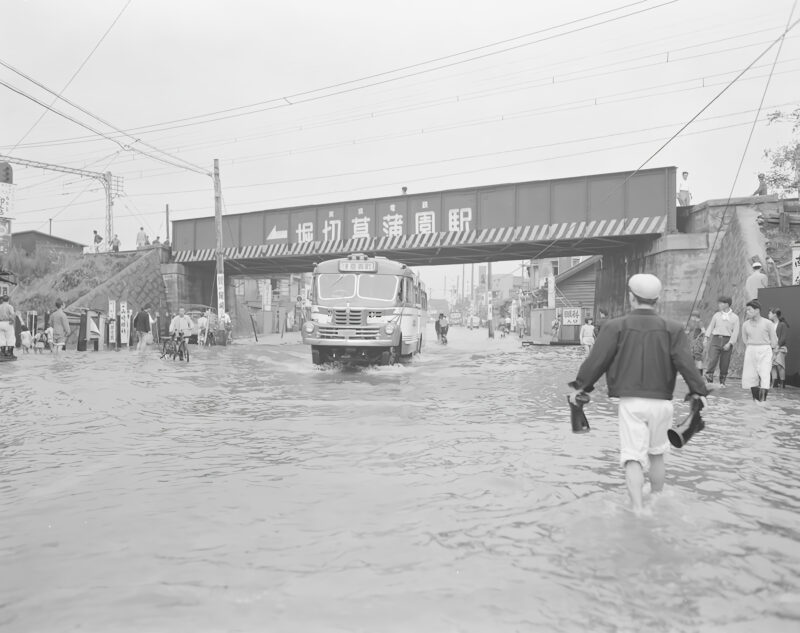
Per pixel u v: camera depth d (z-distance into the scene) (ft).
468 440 21.80
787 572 10.28
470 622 8.56
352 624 8.50
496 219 92.32
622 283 98.02
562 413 28.35
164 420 26.17
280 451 20.02
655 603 9.16
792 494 14.96
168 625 8.48
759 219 62.28
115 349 85.25
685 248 78.02
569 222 87.51
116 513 13.50
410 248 98.94
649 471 14.89
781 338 38.63
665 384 14.07
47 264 133.80
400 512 13.50
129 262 122.01
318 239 106.93
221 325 99.76
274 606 9.05
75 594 9.48
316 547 11.43
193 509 13.76
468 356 73.26
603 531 12.21
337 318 51.75
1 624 8.54
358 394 35.45
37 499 14.61
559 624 8.51
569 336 107.76
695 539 11.76
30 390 35.99
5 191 100.63
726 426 25.11
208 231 117.91
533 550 11.21
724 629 8.41
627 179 83.66
